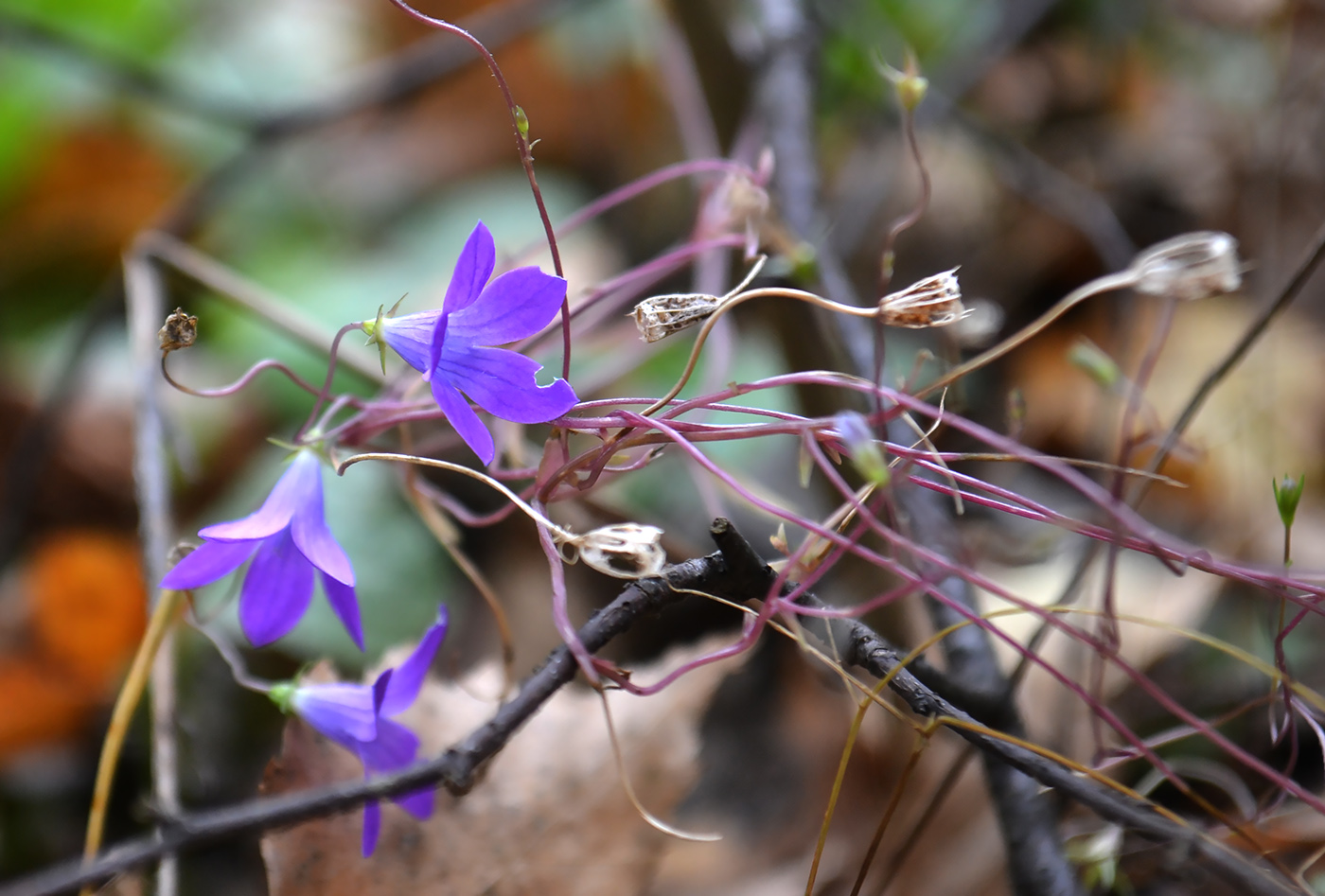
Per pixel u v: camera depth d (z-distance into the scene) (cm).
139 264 48
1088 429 60
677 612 51
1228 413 59
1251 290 65
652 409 38
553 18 62
